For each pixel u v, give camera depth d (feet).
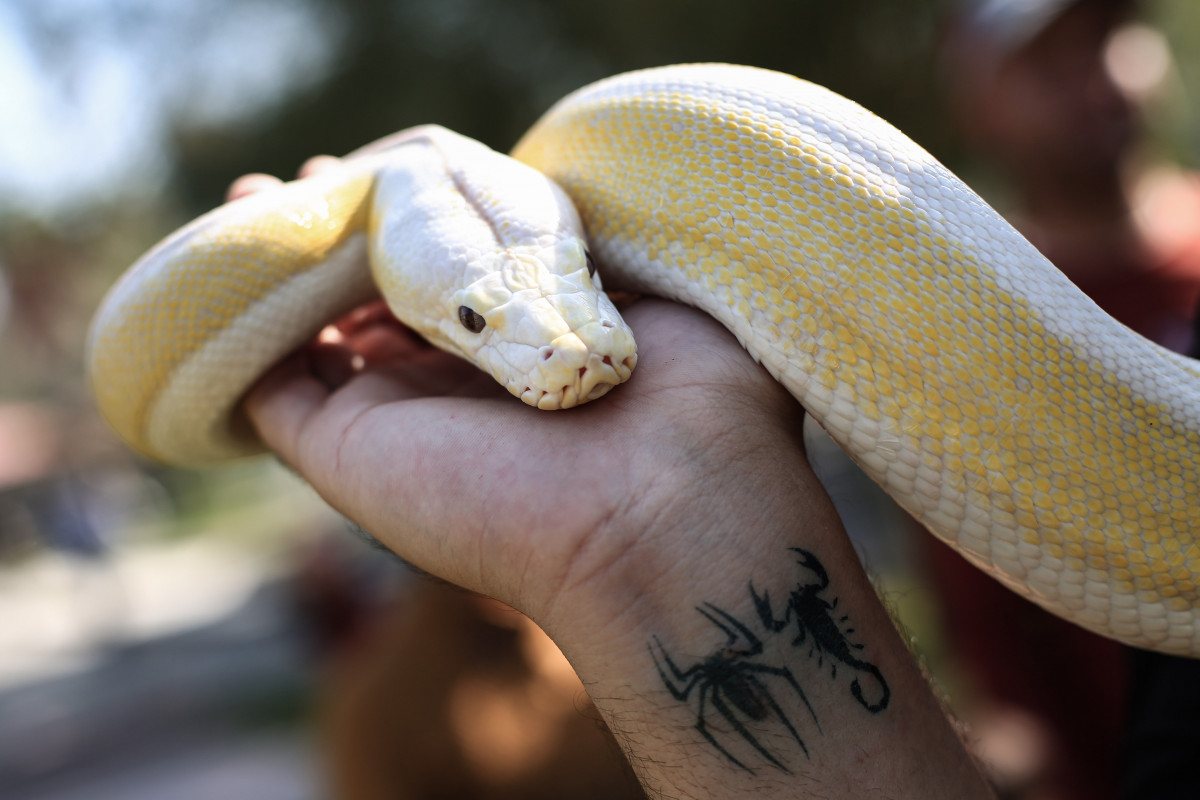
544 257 1.04
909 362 0.97
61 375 14.19
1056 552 0.97
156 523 14.98
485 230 1.07
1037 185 1.86
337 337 1.22
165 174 4.36
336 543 3.60
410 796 1.27
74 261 12.67
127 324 1.19
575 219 1.10
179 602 8.48
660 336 0.99
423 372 1.08
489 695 1.29
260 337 1.16
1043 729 1.61
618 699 0.85
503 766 1.26
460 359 1.13
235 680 5.23
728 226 1.02
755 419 0.91
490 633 1.31
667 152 1.08
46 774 4.26
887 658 0.86
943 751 0.85
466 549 0.88
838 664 0.85
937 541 1.79
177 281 1.17
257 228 1.17
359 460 0.95
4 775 4.38
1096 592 0.97
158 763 4.09
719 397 0.91
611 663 0.85
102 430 11.07
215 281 1.16
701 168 1.05
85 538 8.38
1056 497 0.96
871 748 0.84
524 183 1.11
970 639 1.72
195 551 11.66
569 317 0.97
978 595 1.69
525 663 1.32
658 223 1.06
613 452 0.87
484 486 0.88
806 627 0.85
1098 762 1.58
